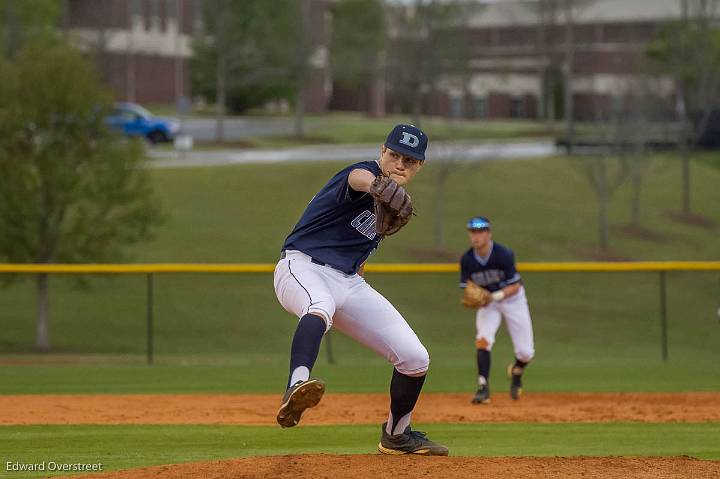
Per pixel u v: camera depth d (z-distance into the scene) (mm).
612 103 175125
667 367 55219
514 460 18703
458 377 50625
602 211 114500
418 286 93500
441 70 161625
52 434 27984
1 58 80938
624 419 33000
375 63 169250
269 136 176250
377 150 163625
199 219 112250
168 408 35625
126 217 78250
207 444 26281
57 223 76000
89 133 76625
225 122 195875
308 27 184875
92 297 87750
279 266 17500
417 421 32312
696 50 152000
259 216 116125
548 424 31391
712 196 140125
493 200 130000
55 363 60375
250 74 180500
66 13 158750
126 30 195000
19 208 73938
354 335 18234
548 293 92938
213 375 50844
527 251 110438
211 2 171875
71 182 74375
